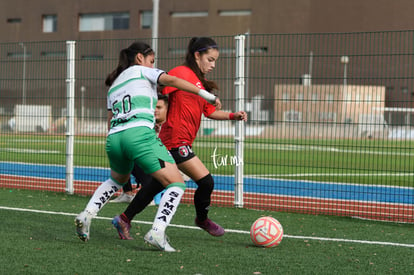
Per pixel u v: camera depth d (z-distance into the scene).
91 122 23.27
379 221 15.11
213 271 8.81
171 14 122.00
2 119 22.92
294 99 17.28
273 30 118.25
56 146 45.47
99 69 20.73
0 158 33.19
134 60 10.30
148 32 121.81
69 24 125.88
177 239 11.45
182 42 65.69
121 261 9.24
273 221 10.94
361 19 114.94
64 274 8.39
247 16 118.75
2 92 25.00
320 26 116.62
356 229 13.55
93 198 10.39
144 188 10.97
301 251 10.62
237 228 13.20
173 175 9.93
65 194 18.77
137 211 11.05
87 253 9.77
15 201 16.53
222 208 16.59
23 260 9.16
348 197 19.69
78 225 10.21
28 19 129.12
